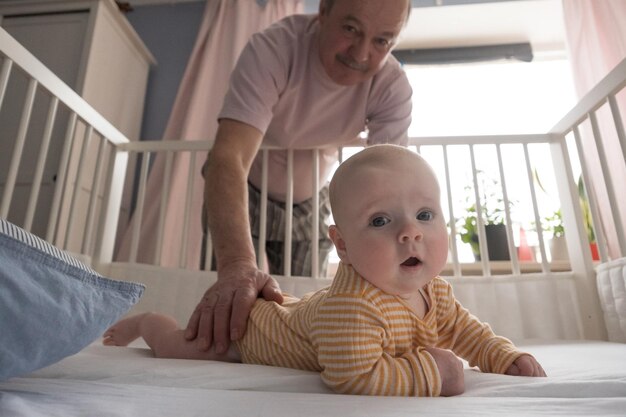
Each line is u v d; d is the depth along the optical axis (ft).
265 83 3.77
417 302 1.94
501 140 5.00
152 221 6.42
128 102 7.47
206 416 1.20
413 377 1.59
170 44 8.34
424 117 7.80
